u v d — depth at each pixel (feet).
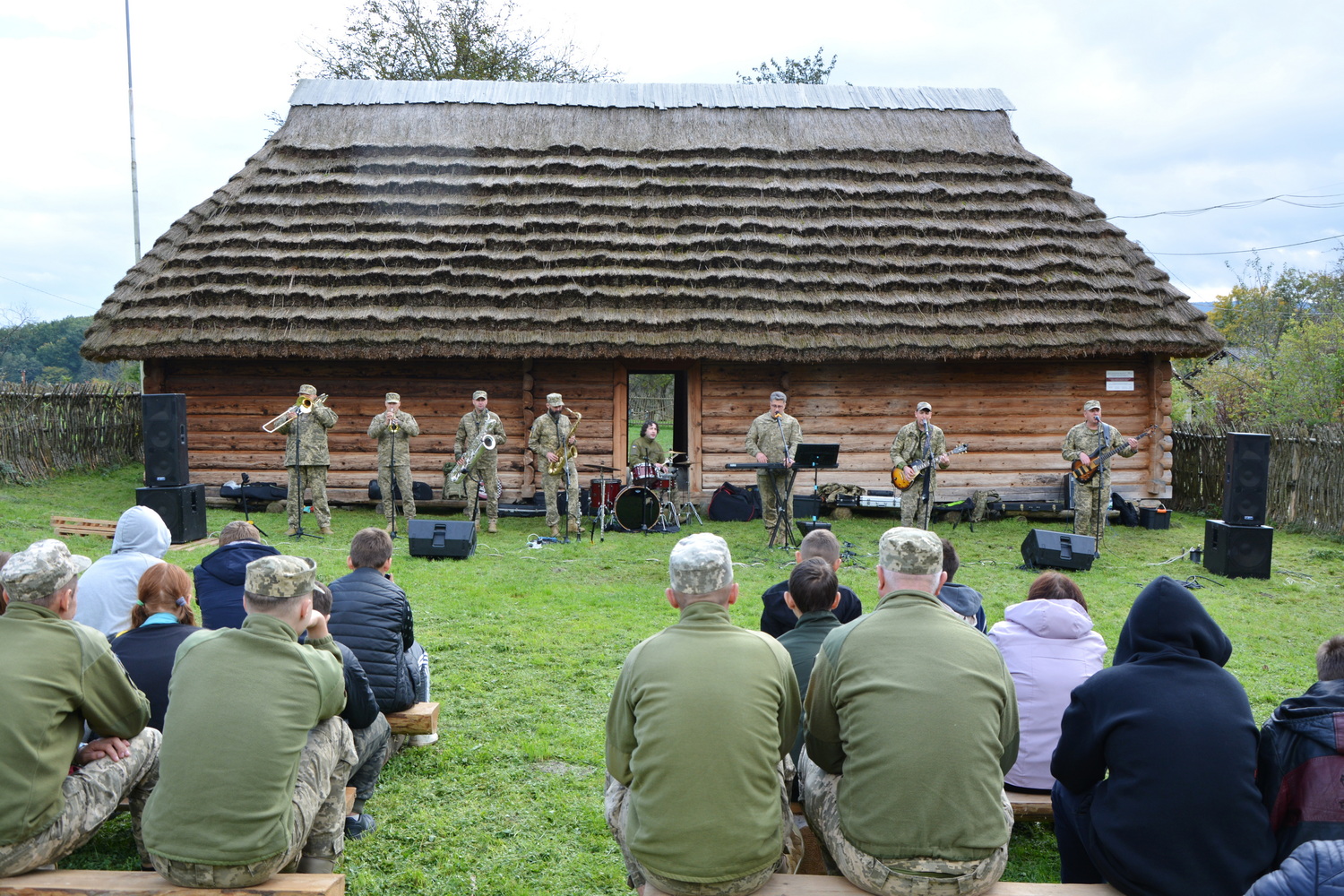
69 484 42.88
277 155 42.83
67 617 10.11
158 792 9.27
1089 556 30.19
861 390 41.63
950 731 8.77
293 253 38.88
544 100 46.65
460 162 42.34
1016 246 41.32
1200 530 39.68
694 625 9.43
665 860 8.66
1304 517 39.42
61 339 144.87
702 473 41.37
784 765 11.53
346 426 40.68
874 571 30.25
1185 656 9.37
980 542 35.91
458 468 34.55
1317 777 8.82
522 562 30.27
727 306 38.91
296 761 9.59
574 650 20.83
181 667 9.70
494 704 17.43
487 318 37.86
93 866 11.43
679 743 8.73
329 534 34.09
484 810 13.28
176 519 30.68
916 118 47.65
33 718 9.23
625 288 39.04
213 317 37.06
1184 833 8.68
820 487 40.68
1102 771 9.74
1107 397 42.01
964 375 41.78
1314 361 54.60
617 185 42.14
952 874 8.63
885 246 40.86
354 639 13.67
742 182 42.68
